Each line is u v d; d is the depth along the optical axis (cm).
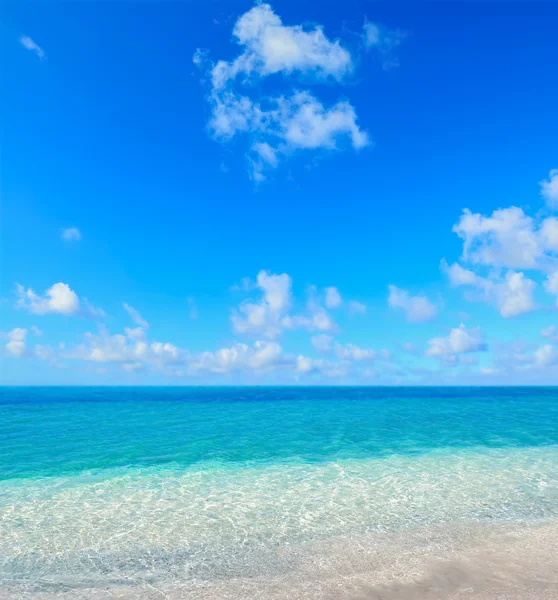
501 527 1195
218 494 1469
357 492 1495
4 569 950
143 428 2944
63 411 4172
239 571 948
